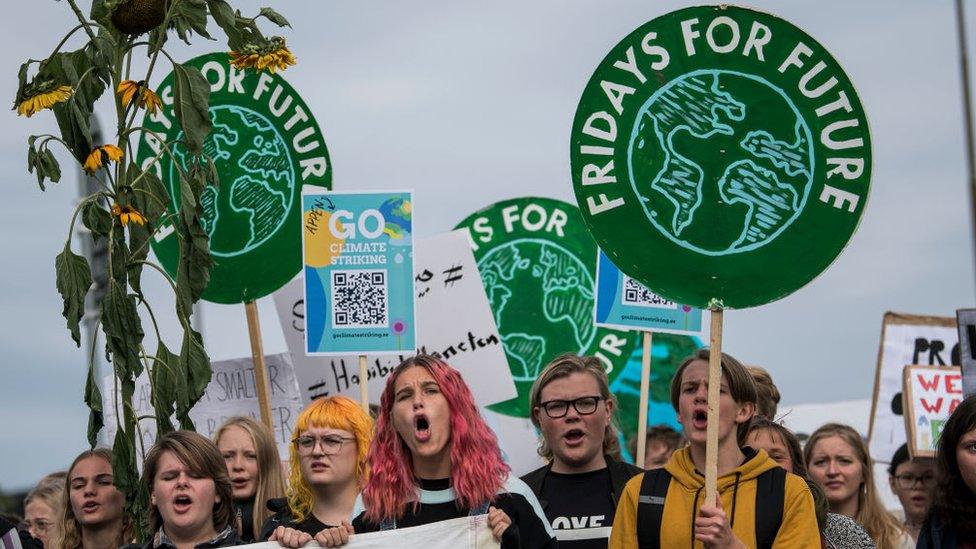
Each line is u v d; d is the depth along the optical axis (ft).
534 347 38.70
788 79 23.35
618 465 27.81
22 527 30.50
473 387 36.24
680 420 23.99
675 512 22.86
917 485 34.96
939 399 35.14
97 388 28.27
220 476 26.17
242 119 33.55
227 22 29.17
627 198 23.62
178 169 28.73
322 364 36.45
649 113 23.62
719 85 23.52
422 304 36.55
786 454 27.12
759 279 23.22
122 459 28.07
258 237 33.32
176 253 33.42
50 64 28.48
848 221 23.07
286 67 29.35
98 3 28.78
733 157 23.43
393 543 22.90
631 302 34.32
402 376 23.34
